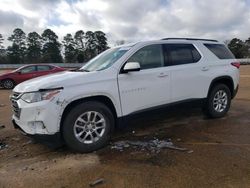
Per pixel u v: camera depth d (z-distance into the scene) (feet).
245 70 97.45
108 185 11.60
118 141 16.96
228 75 21.66
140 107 17.11
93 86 15.28
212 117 21.43
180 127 19.62
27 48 284.82
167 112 18.60
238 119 21.35
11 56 275.59
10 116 25.57
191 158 14.01
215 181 11.59
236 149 15.08
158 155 14.55
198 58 20.16
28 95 14.62
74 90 14.73
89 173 12.78
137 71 16.84
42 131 14.33
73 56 294.87
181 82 18.83
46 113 14.12
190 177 12.00
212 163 13.33
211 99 20.85
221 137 17.20
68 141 14.76
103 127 15.79
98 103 15.57
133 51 17.17
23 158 14.94
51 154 15.33
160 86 17.79
